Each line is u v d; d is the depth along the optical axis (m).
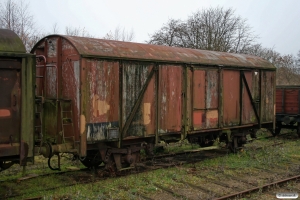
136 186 7.16
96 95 7.14
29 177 7.58
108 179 7.61
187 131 9.18
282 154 10.80
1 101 5.31
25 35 19.02
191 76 9.25
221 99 10.14
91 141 7.07
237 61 10.90
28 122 5.54
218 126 10.09
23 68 5.46
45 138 7.50
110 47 7.62
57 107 7.38
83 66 6.88
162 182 7.50
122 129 7.66
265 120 12.02
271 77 12.25
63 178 7.70
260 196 6.67
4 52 5.25
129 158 7.97
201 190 7.05
